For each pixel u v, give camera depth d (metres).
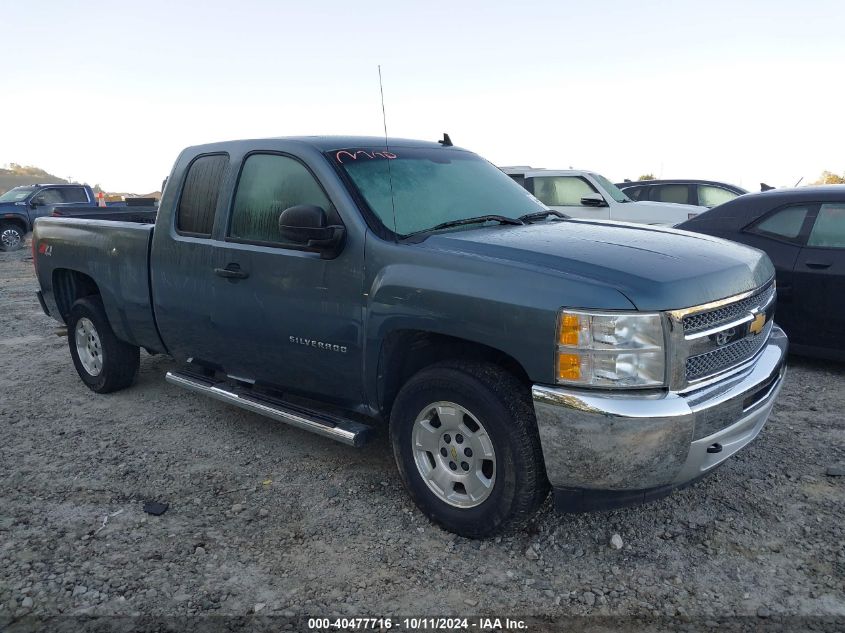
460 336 3.13
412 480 3.49
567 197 12.23
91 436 4.75
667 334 2.86
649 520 3.48
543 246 3.30
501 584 3.00
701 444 2.93
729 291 3.16
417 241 3.49
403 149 4.27
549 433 2.92
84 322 5.60
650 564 3.12
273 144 4.06
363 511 3.65
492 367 3.17
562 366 2.88
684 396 2.92
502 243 3.35
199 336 4.48
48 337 7.95
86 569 3.13
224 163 4.32
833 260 5.62
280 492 3.88
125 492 3.91
